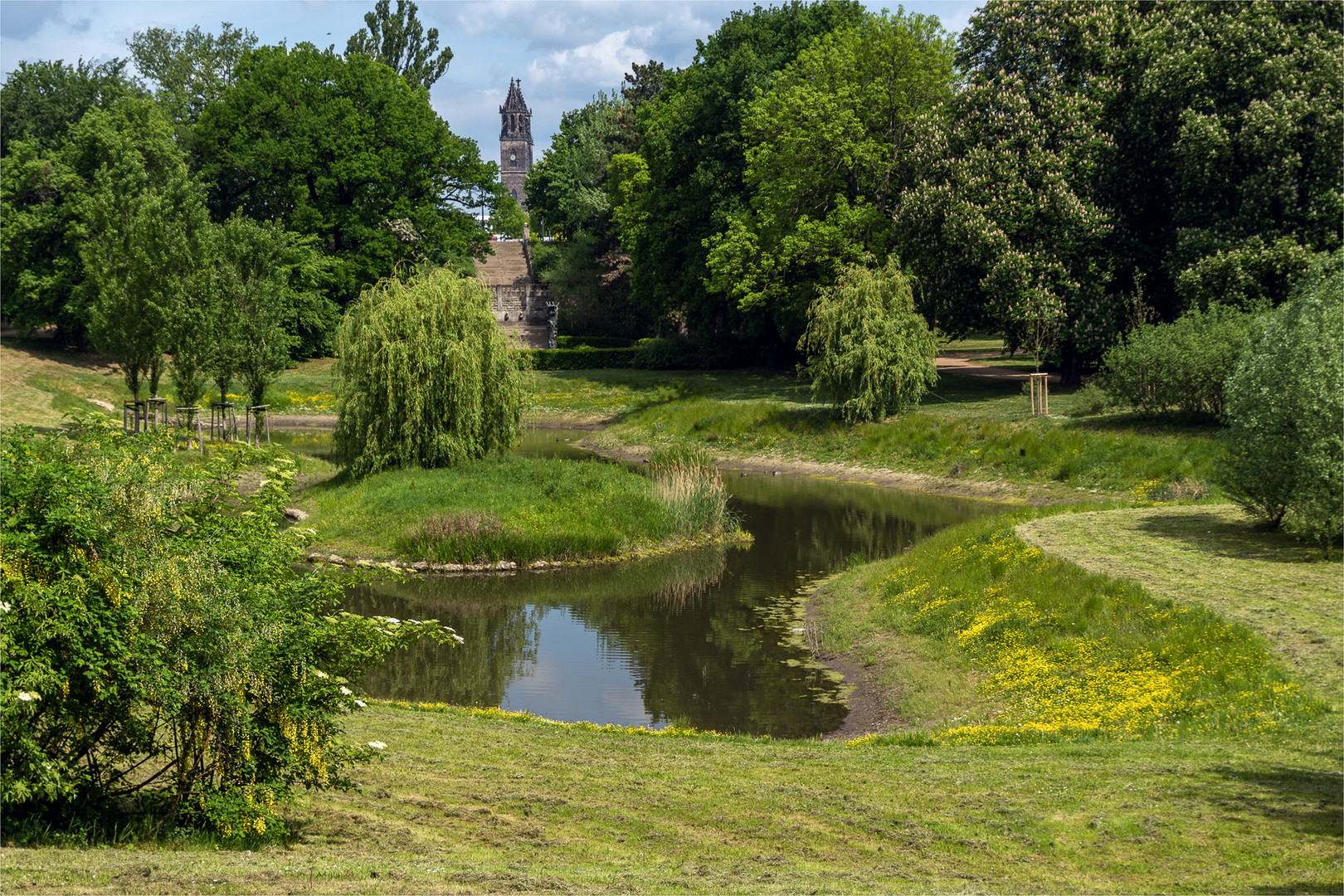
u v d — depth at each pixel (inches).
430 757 417.7
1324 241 1459.2
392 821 332.2
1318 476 731.4
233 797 301.6
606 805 355.6
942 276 1775.3
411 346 1212.5
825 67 2037.4
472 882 249.0
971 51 1845.5
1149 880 274.8
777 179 2036.2
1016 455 1398.9
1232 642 542.9
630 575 967.6
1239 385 807.7
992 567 762.2
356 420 1208.8
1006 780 384.2
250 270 1658.5
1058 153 1686.8
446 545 992.9
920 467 1483.8
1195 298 1481.3
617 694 634.2
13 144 2330.2
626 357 2647.6
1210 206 1588.3
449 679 666.2
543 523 1047.6
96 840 283.9
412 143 2775.6
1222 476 837.8
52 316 2253.9
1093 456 1302.9
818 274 2017.7
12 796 261.0
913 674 631.8
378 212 2751.0
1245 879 271.4
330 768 335.3
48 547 291.6
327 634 333.4
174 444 374.3
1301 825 312.2
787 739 523.5
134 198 2055.9
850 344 1660.9
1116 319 1649.9
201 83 3139.8
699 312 2477.9
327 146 2657.5
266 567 339.9
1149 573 697.0
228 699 299.1
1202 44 1583.4
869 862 296.7
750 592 900.0
